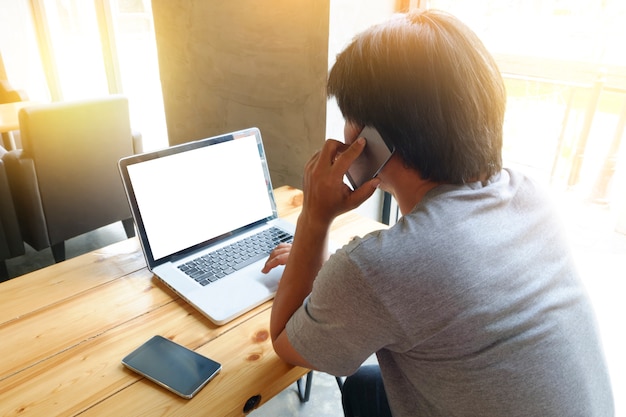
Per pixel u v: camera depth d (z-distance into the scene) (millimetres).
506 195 580
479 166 560
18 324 758
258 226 1087
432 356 523
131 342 726
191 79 2068
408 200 622
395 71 525
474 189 566
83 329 752
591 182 2336
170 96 2234
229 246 995
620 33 1951
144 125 3824
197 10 1874
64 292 848
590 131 2150
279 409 1458
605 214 2299
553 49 2049
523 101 2213
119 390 635
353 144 624
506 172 655
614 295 1907
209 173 1000
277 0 1552
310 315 564
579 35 2006
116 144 2172
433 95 518
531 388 507
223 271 902
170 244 927
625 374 1575
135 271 922
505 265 518
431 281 485
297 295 690
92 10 3826
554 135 2295
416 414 586
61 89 4105
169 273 888
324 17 1423
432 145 537
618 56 1987
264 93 1754
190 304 821
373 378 965
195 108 2127
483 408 517
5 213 1970
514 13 1985
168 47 2107
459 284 488
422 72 519
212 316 769
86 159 2084
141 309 807
